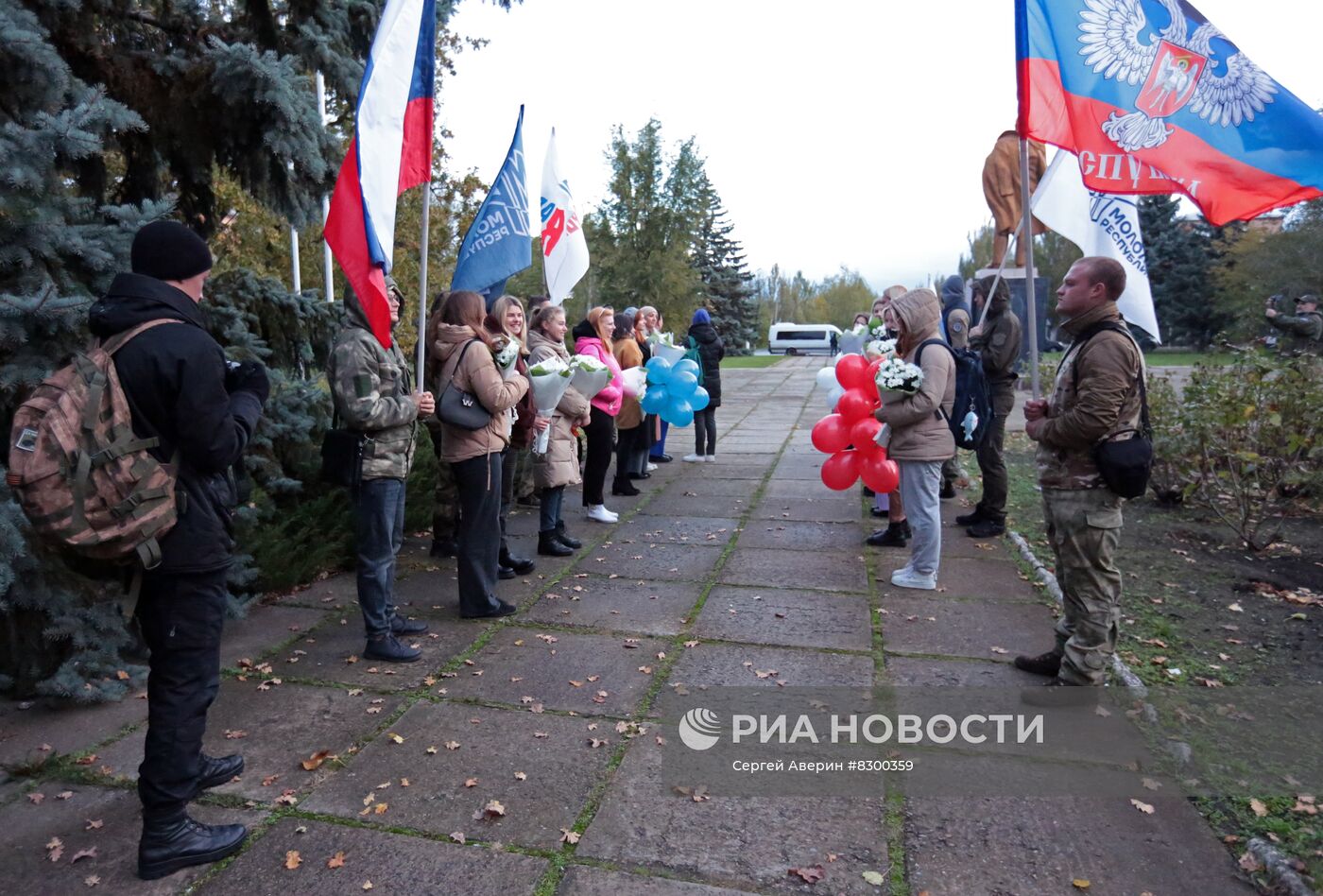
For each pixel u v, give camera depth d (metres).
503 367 4.52
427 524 6.79
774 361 35.97
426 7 4.11
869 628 4.51
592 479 6.88
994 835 2.72
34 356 3.48
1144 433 3.41
